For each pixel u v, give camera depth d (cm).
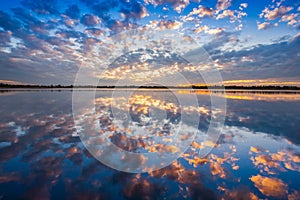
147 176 311
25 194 255
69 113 872
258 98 1888
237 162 367
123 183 288
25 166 336
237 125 659
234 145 462
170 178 305
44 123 664
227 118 779
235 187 278
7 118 750
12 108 1038
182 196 257
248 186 279
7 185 275
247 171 328
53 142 464
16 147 427
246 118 781
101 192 264
